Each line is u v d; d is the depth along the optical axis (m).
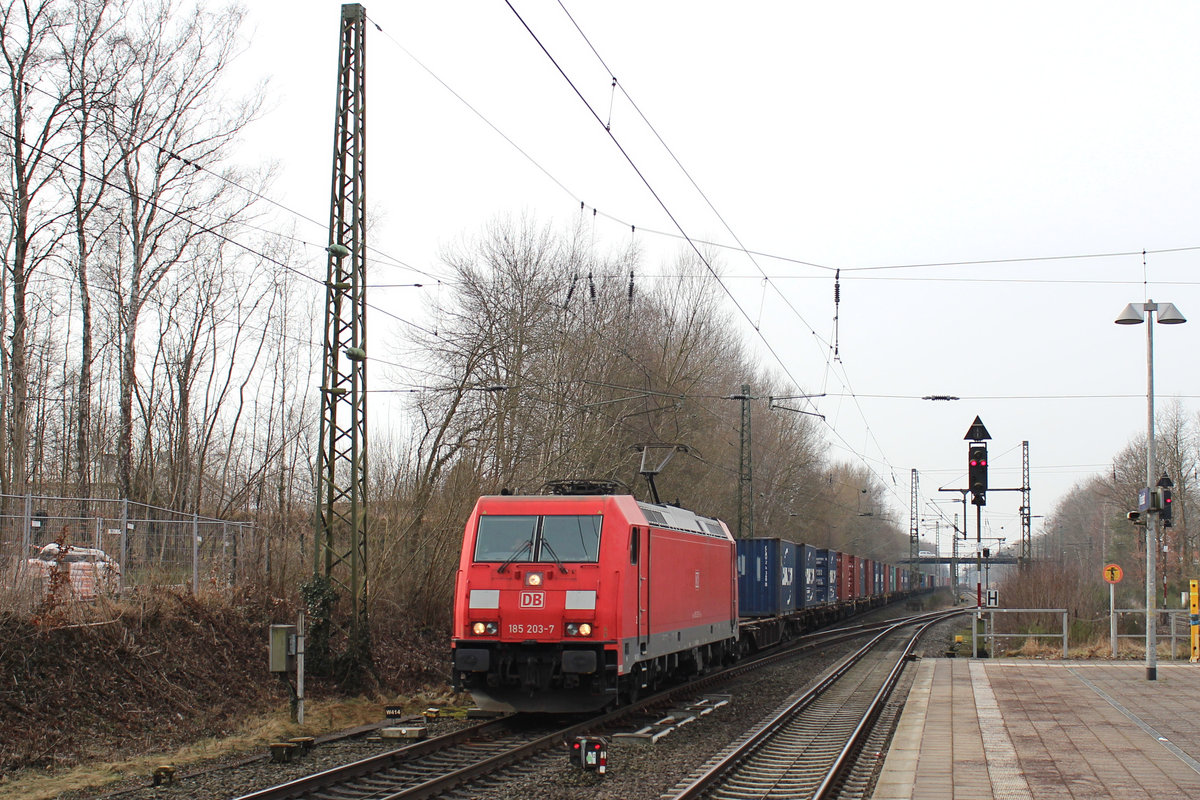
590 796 10.76
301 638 16.05
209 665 17.22
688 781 11.45
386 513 24.28
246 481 29.69
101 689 14.78
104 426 29.50
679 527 19.94
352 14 18.89
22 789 11.33
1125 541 67.06
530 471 30.77
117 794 10.95
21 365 23.69
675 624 19.16
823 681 21.73
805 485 63.50
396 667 20.91
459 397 30.50
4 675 13.72
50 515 16.56
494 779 11.59
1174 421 59.31
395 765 12.37
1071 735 13.52
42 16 23.88
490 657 15.87
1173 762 11.59
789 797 10.85
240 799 9.98
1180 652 26.25
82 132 25.27
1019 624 35.78
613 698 15.91
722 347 44.53
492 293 33.72
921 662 24.19
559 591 15.76
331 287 18.73
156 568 18.31
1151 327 20.94
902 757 12.05
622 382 37.44
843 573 48.88
